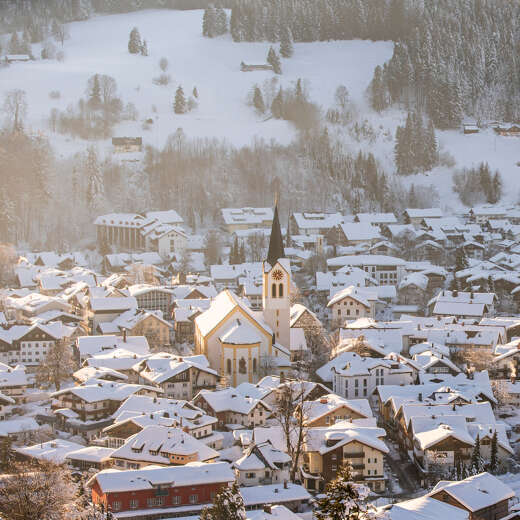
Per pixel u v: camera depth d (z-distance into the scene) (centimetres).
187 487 17775
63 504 14600
